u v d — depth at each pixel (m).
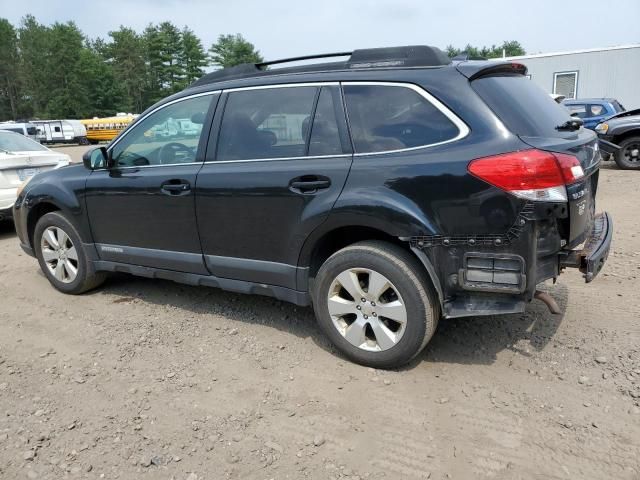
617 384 3.16
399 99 3.26
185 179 3.96
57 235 4.96
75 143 44.59
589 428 2.79
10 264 6.27
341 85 3.46
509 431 2.80
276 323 4.23
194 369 3.57
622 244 6.00
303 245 3.51
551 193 2.84
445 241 3.04
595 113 15.73
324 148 3.45
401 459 2.63
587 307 4.25
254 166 3.68
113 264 4.65
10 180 7.63
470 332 3.90
